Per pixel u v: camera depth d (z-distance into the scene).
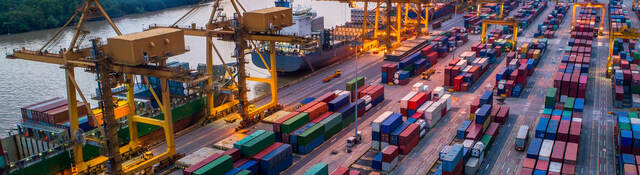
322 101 96.69
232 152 70.62
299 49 133.88
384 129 80.31
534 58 149.00
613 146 84.62
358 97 107.69
